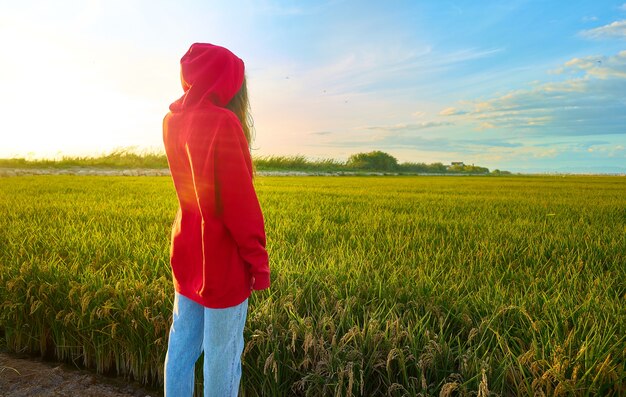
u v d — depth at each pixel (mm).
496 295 3000
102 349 3000
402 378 2279
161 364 2760
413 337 2336
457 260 4371
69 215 6773
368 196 12102
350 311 2697
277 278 3293
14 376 2912
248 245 1784
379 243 5047
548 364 2098
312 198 10992
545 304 2859
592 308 2826
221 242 1795
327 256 4320
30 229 5426
